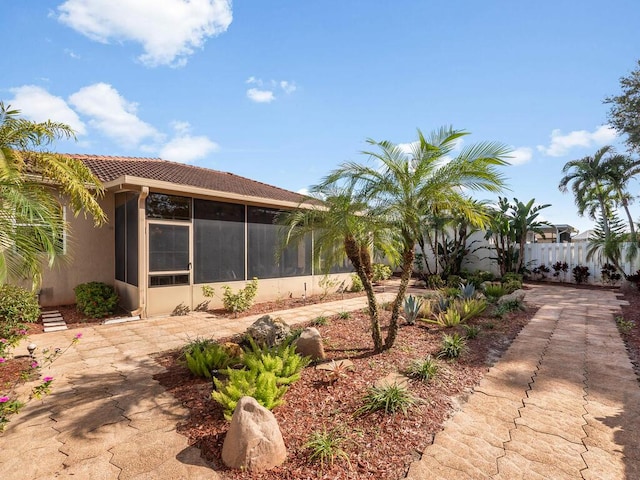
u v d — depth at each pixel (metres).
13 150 5.18
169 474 2.48
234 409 2.91
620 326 6.98
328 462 2.60
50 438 2.97
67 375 4.45
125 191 8.32
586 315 8.15
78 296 8.09
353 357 4.98
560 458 2.68
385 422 3.16
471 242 17.67
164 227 8.12
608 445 2.85
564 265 15.14
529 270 16.19
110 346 5.75
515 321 7.45
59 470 2.54
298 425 3.13
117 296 8.51
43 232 4.25
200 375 4.29
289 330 5.90
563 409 3.48
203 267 8.87
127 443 2.88
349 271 12.98
